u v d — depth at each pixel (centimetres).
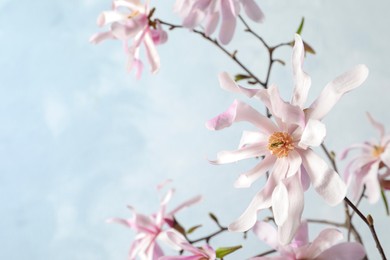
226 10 69
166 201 73
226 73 52
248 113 53
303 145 52
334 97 51
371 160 73
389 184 73
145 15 73
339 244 53
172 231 59
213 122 52
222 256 58
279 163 53
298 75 52
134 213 72
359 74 50
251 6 69
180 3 70
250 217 52
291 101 52
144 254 71
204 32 72
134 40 73
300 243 53
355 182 73
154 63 73
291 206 51
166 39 74
